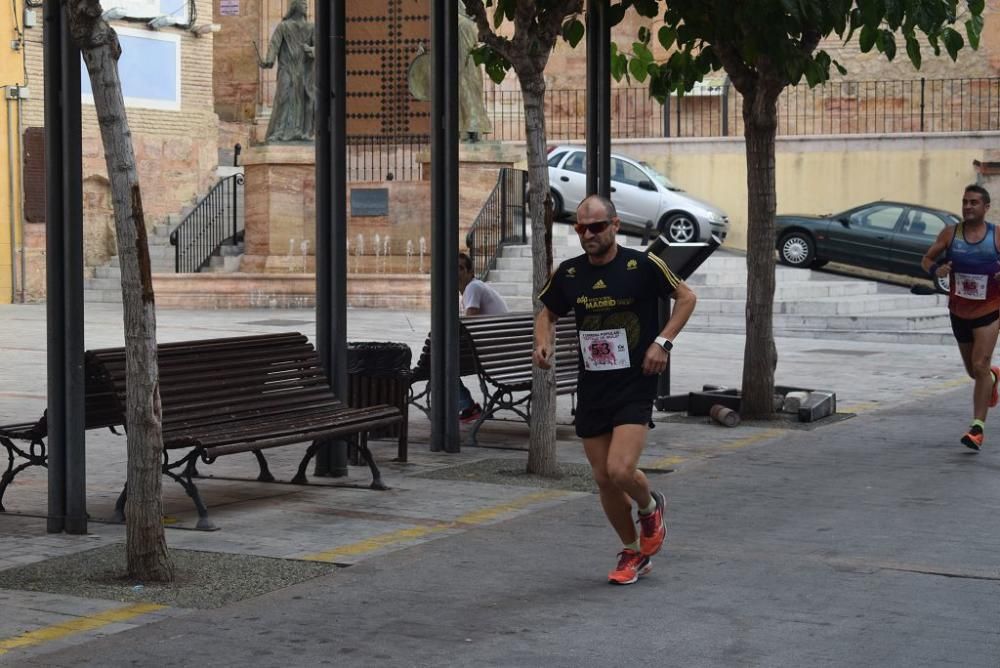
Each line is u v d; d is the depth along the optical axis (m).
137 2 41.94
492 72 15.82
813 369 24.53
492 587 9.66
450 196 15.51
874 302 33.97
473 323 16.06
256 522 11.80
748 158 18.14
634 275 9.58
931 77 46.88
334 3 13.89
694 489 13.39
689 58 18.72
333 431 12.49
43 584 9.69
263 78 48.78
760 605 9.20
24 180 39.34
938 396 20.73
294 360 13.10
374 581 9.80
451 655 8.10
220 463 14.98
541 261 14.09
